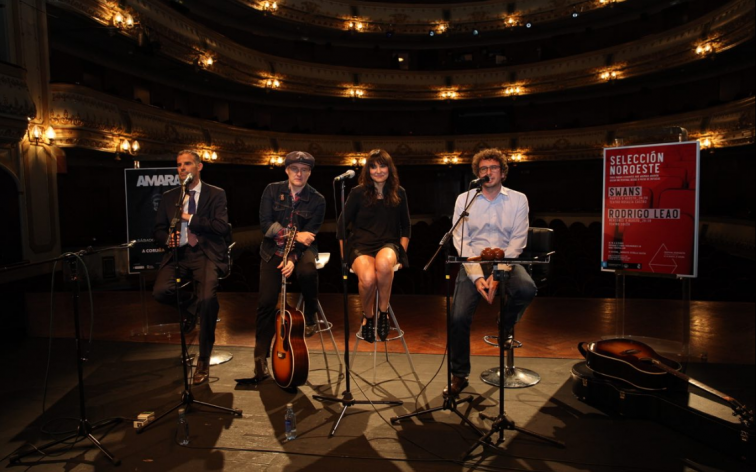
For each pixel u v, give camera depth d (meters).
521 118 21.47
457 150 20.81
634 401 2.94
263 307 3.63
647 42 16.72
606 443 2.70
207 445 2.75
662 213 3.91
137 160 4.86
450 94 20.30
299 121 20.94
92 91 10.73
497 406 3.16
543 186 21.78
